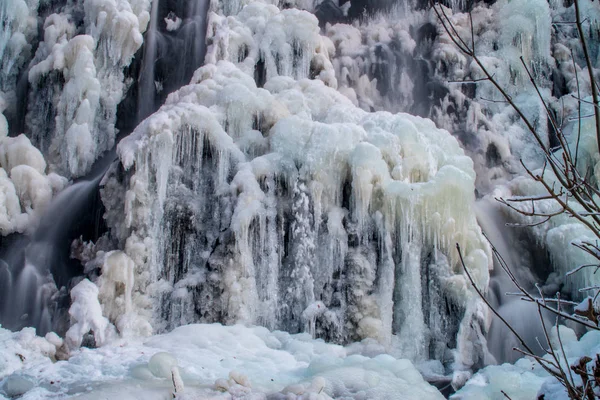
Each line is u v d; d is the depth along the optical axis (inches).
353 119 344.2
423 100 440.5
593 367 171.8
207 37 403.5
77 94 377.1
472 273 309.1
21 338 261.6
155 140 317.7
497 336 325.7
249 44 397.1
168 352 248.8
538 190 362.3
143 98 415.2
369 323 301.0
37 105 391.9
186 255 320.5
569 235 331.3
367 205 311.7
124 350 253.4
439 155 335.3
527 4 430.3
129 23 394.9
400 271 312.7
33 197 350.0
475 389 237.5
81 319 276.5
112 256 304.2
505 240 352.2
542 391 195.3
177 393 197.3
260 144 335.9
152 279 311.9
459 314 310.3
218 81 360.2
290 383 223.6
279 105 348.5
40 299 337.1
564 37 448.5
